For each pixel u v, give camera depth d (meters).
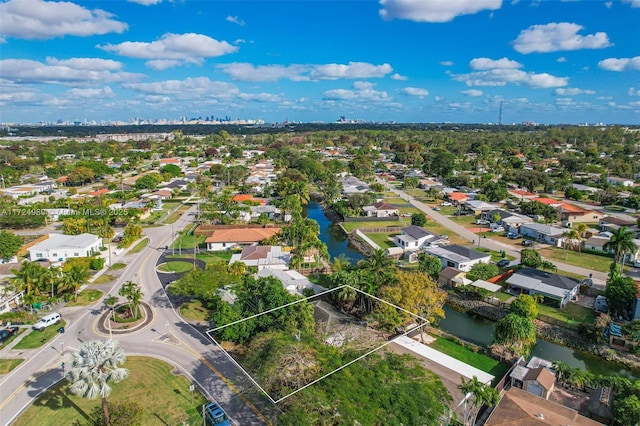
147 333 63.06
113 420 41.97
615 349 62.00
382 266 74.88
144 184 177.75
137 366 54.38
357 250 113.25
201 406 46.88
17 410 46.31
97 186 190.62
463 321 72.88
